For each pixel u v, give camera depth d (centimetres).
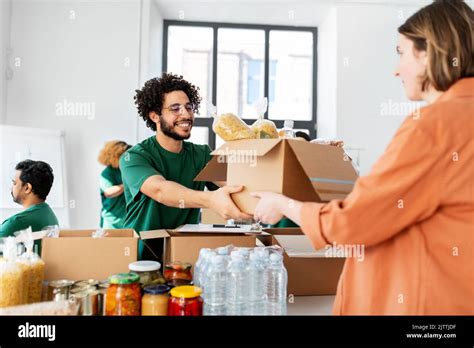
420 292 69
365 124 400
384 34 404
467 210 67
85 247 95
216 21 439
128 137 376
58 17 372
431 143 65
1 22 356
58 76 372
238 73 447
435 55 71
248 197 94
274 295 95
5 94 365
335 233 69
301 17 430
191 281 94
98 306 87
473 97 71
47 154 335
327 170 86
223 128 98
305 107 454
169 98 145
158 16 410
